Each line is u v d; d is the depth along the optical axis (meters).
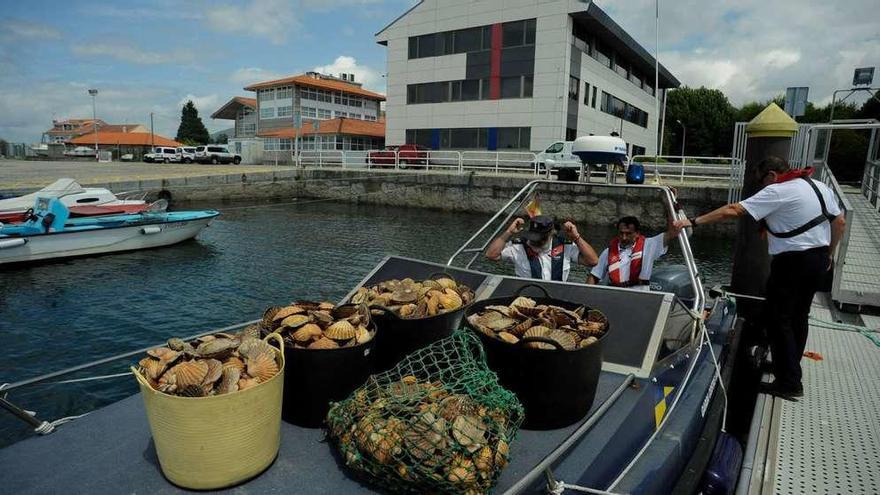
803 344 3.75
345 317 2.44
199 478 1.84
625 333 2.97
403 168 31.78
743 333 4.65
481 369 2.24
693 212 19.38
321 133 45.94
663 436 2.51
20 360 7.75
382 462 1.85
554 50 30.50
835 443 3.13
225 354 1.98
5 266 13.25
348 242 17.30
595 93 34.75
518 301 2.70
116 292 11.20
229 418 1.80
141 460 2.06
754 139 4.91
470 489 1.78
